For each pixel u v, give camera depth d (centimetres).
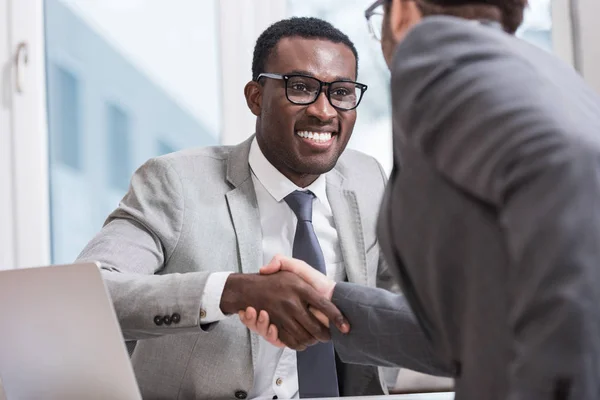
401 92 81
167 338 176
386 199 90
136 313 151
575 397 63
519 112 70
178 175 185
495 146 70
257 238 182
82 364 126
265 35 189
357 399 140
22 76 256
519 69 75
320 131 183
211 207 183
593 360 63
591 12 257
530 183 67
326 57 183
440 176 78
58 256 264
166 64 264
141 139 266
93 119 265
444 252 79
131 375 124
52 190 264
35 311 124
